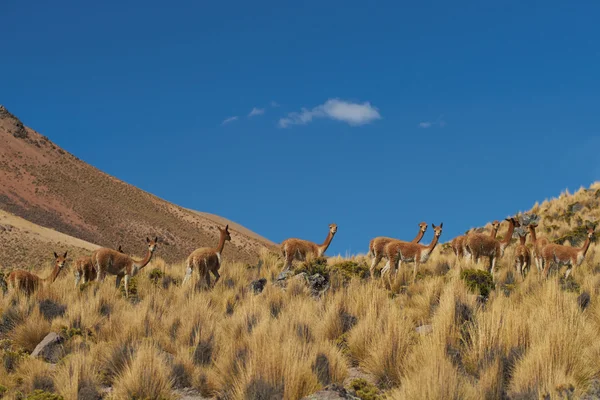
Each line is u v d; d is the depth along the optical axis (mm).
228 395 8422
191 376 9328
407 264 18406
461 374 7781
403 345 9023
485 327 8883
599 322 9961
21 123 173750
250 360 8406
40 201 138000
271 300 13656
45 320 12586
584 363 7832
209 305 14164
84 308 12977
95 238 131125
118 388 8820
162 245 140250
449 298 10453
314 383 8141
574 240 23594
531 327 8711
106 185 164500
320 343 9625
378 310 11414
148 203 165500
